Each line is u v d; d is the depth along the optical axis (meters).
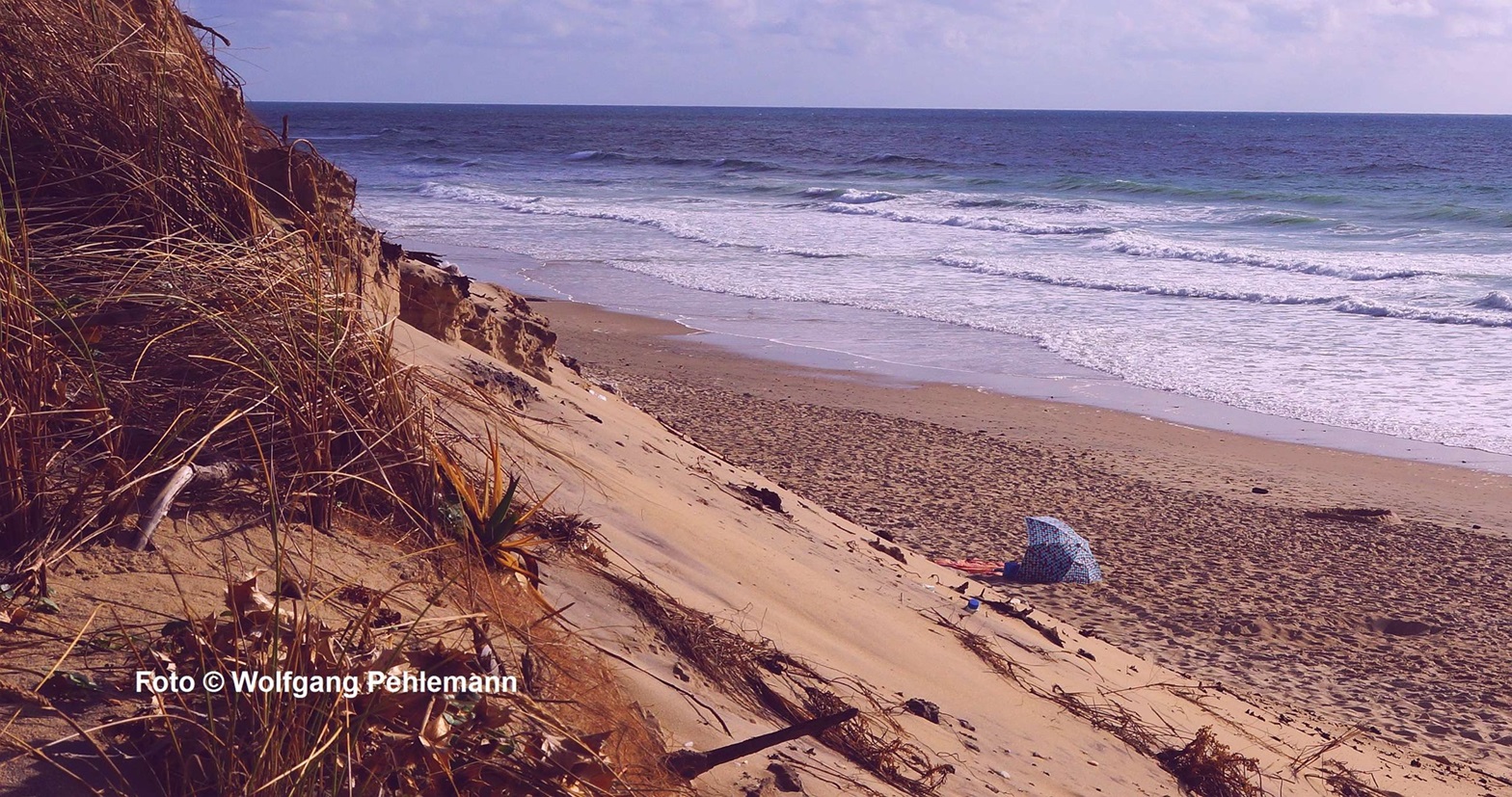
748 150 85.69
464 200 48.12
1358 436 15.66
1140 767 4.63
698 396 16.75
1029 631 6.39
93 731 1.91
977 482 13.27
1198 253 31.05
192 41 3.86
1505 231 36.12
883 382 18.39
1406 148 91.06
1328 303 24.25
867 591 5.61
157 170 3.37
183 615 2.27
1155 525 12.09
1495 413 16.44
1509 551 11.53
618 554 3.88
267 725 1.88
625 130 129.12
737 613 4.02
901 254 32.16
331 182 4.66
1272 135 120.00
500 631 2.74
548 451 4.69
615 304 24.69
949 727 4.00
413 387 3.41
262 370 2.92
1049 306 24.39
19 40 3.31
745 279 27.84
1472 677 8.39
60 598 2.21
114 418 2.63
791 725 3.35
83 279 3.04
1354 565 11.08
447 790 2.05
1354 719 7.42
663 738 2.78
